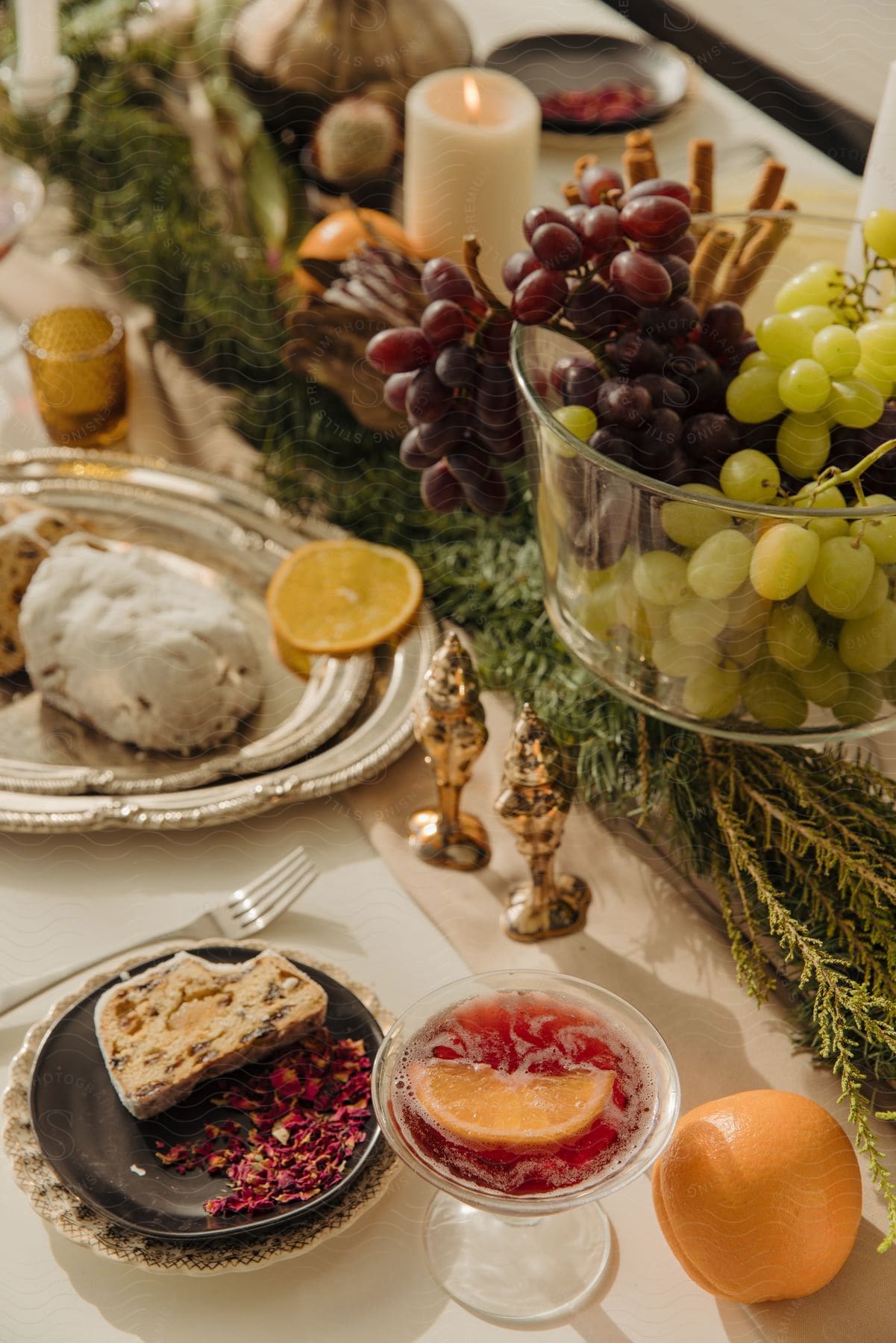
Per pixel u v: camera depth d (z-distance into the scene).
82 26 1.40
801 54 1.45
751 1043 0.86
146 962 0.87
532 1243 0.80
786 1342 0.78
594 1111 0.76
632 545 0.82
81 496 1.12
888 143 1.00
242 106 1.25
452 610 1.06
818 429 0.84
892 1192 0.79
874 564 0.80
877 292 0.92
